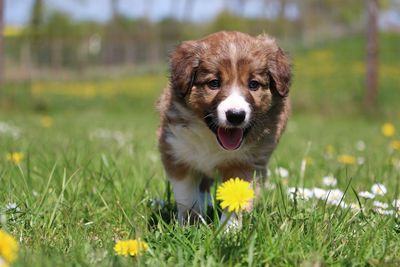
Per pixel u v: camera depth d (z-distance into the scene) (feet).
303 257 3.31
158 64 29.32
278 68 4.06
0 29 14.83
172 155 4.08
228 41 4.01
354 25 45.21
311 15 43.83
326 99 16.26
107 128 9.61
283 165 5.08
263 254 3.29
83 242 3.44
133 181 4.40
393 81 20.12
